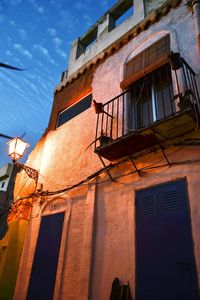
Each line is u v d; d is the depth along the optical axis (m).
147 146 5.33
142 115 6.37
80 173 6.97
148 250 4.56
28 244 7.39
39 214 7.60
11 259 7.36
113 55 8.25
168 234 4.41
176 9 6.81
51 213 7.21
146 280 4.35
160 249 4.41
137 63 7.11
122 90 7.06
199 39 5.59
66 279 5.69
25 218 7.90
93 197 6.06
